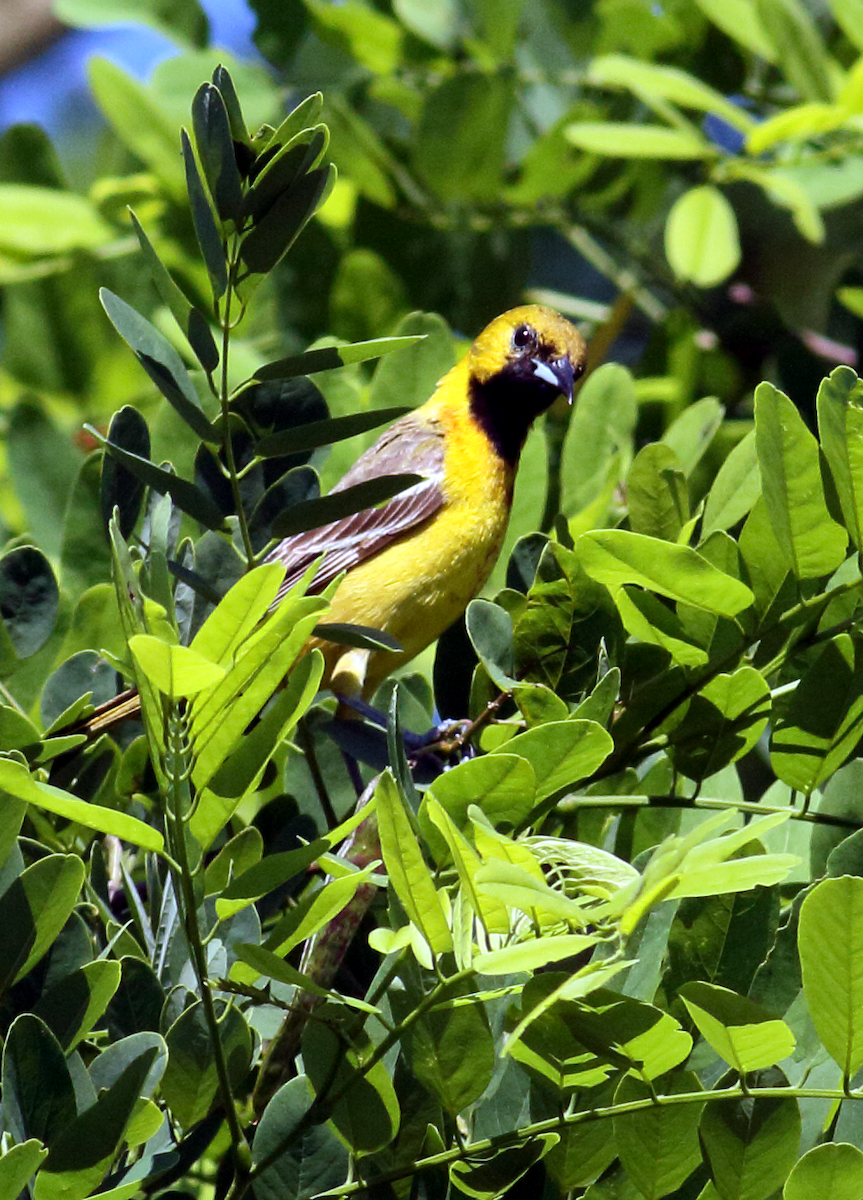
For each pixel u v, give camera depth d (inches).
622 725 246.1
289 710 171.8
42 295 438.3
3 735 227.1
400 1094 182.5
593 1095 182.9
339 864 176.2
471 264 450.6
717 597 218.2
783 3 410.3
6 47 765.9
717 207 396.5
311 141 188.5
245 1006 203.0
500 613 245.9
